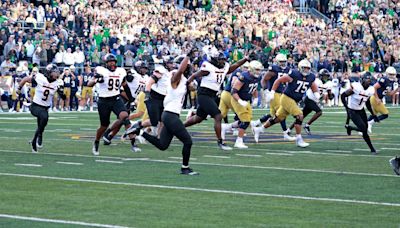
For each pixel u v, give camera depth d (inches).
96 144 1136.8
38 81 1165.7
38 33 2354.8
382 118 1614.2
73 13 2492.6
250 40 2743.6
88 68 2293.3
